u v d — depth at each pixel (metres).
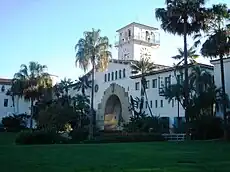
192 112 41.59
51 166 13.94
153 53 88.12
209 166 13.80
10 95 89.31
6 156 18.77
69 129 53.03
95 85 78.88
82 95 77.12
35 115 77.12
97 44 52.53
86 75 78.62
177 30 42.69
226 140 38.41
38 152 21.88
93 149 25.05
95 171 12.33
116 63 71.25
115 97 73.75
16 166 13.95
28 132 38.38
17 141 37.72
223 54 40.25
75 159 17.06
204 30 41.44
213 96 42.25
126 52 88.00
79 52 52.22
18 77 74.88
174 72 52.59
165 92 48.53
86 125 65.31
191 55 52.19
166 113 56.31
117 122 74.25
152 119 52.66
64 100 73.06
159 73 58.47
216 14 40.47
